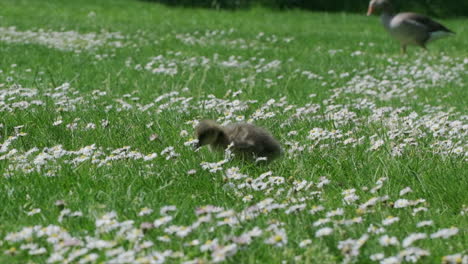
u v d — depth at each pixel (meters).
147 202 8.78
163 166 10.51
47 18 41.50
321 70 24.34
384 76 22.94
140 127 13.12
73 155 11.19
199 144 11.18
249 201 8.84
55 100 15.91
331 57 28.23
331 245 7.31
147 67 22.84
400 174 10.14
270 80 20.92
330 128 13.30
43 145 11.89
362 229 7.75
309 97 18.17
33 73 21.12
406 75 23.78
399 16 31.06
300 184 9.16
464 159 10.93
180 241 7.34
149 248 7.12
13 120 13.49
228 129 11.43
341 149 11.58
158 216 8.30
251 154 10.97
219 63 25.41
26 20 39.50
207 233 7.58
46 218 8.19
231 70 23.64
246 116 14.49
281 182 9.38
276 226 7.54
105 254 6.98
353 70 24.36
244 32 37.88
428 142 12.07
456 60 28.62
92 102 16.02
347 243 7.00
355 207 8.76
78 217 8.15
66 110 14.50
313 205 8.62
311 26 45.69
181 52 28.19
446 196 9.28
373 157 11.06
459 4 66.25
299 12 58.62
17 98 15.97
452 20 59.66
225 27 40.72
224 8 57.81
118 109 15.00
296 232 7.68
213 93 18.42
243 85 19.62
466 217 8.45
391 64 26.30
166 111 14.94
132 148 11.70
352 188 9.66
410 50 32.38
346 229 7.73
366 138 12.40
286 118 14.33
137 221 8.05
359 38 36.97
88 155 10.70
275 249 7.19
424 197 9.38
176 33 36.28
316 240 7.43
